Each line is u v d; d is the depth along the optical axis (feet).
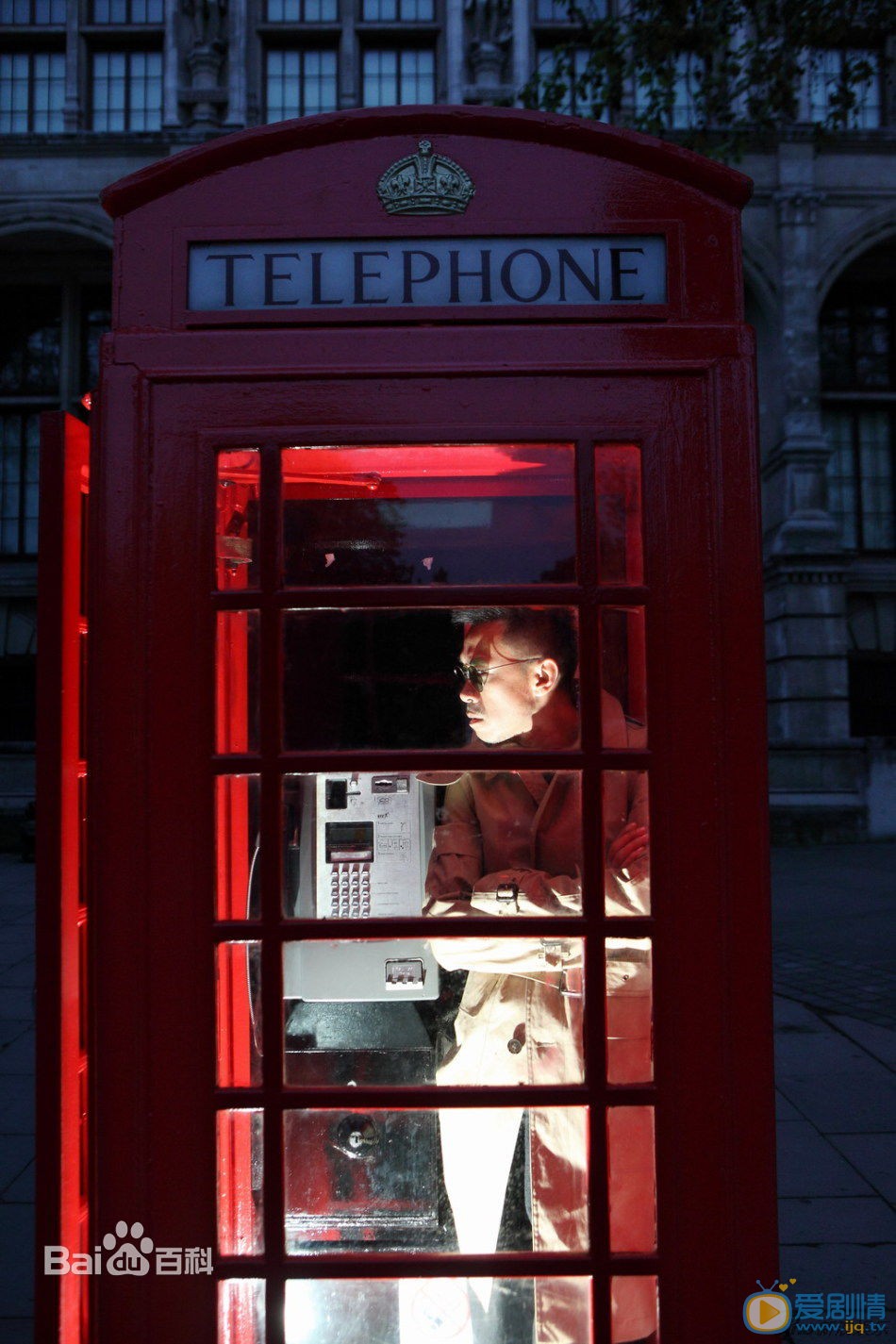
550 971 6.90
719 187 6.71
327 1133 6.86
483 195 6.68
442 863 6.90
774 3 23.95
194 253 6.68
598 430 6.54
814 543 50.83
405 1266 6.53
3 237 52.70
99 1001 6.37
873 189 52.29
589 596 6.55
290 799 6.90
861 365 59.47
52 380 58.23
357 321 6.59
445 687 6.77
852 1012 20.84
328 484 6.94
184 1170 6.35
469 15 52.16
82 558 7.45
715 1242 6.31
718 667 6.47
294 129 6.68
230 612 6.64
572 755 6.54
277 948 6.55
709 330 6.59
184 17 52.08
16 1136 14.11
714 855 6.42
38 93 55.36
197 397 6.56
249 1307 6.68
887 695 56.70
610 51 25.07
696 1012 6.37
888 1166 13.06
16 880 38.52
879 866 40.37
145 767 6.44
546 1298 6.89
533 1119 6.91
